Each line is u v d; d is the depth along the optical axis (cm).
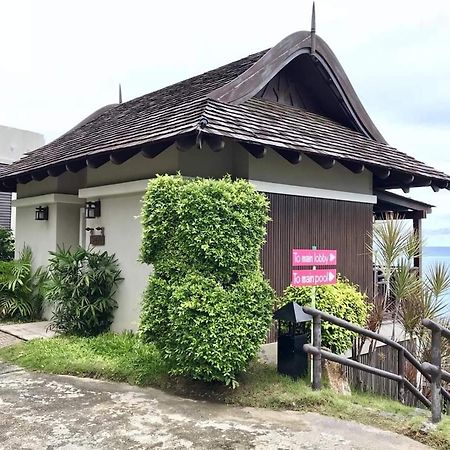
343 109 938
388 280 748
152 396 496
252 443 385
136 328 706
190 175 661
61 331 782
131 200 739
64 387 524
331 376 577
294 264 533
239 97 741
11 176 988
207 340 465
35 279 965
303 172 766
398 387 673
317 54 860
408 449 380
